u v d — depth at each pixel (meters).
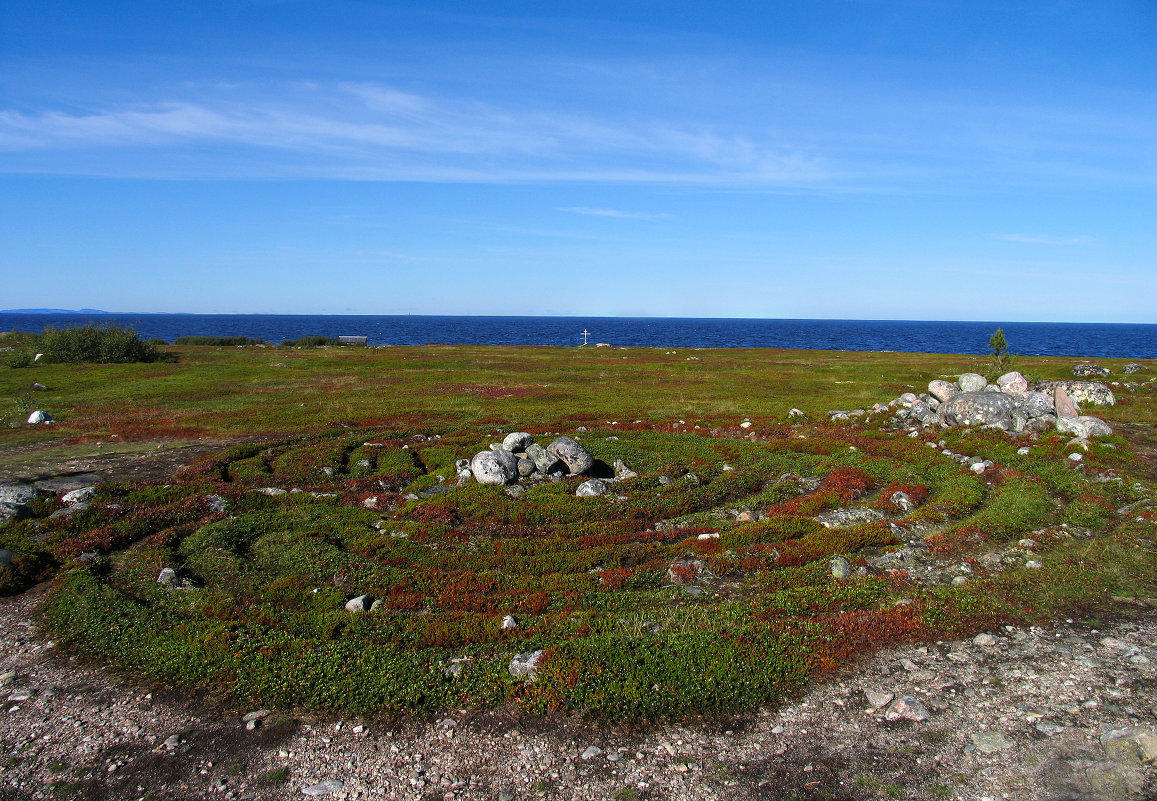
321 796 7.80
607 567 14.91
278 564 15.00
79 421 33.50
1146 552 14.66
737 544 15.84
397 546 15.81
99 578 14.03
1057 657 10.57
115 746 8.80
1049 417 28.17
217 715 9.44
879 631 11.46
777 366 65.88
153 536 16.56
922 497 19.89
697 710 9.28
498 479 21.20
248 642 11.20
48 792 7.95
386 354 79.25
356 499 20.20
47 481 21.78
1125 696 9.38
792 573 14.10
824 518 17.66
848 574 14.16
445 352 84.19
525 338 188.00
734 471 22.84
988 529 16.39
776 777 7.97
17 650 11.35
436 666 10.36
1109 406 33.47
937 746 8.47
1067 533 16.11
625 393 45.84
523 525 17.70
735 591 13.53
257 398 42.75
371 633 11.57
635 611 12.53
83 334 65.50
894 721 9.01
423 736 8.84
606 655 10.45
